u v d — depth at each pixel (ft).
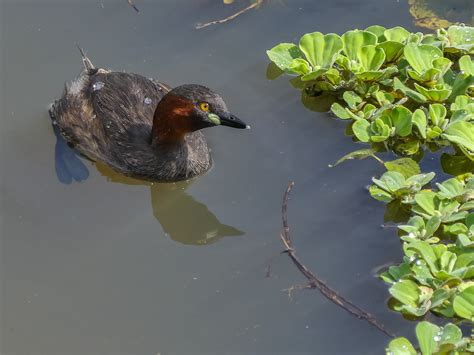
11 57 29.99
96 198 26.13
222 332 21.58
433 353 19.66
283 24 30.94
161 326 21.90
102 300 22.72
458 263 21.77
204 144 26.94
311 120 27.86
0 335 21.93
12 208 25.45
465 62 27.71
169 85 28.68
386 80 28.27
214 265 23.53
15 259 23.97
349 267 22.88
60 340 21.77
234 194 25.55
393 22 30.60
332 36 28.78
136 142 26.55
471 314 20.52
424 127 26.22
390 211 24.44
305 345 20.99
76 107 27.50
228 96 28.55
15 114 28.27
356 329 21.21
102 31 30.94
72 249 24.30
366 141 26.35
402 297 21.06
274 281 22.79
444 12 30.96
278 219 24.57
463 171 25.58
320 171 25.95
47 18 31.42
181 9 31.60
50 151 27.37
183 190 26.53
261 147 26.99
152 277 23.35
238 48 30.17
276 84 29.12
